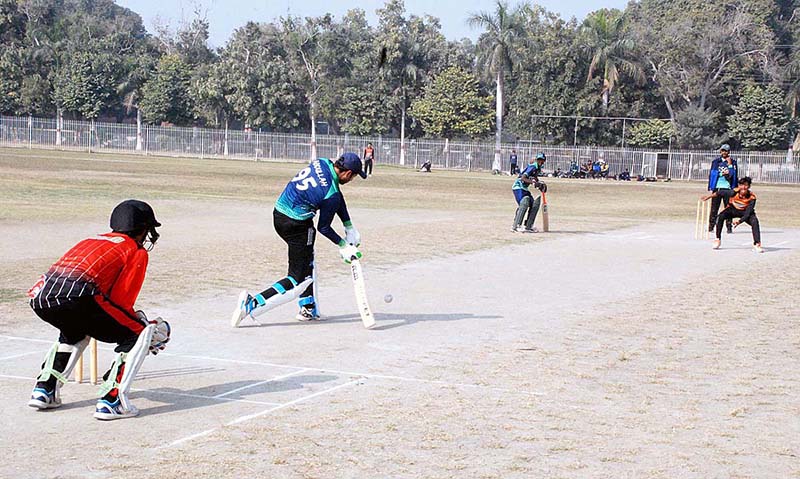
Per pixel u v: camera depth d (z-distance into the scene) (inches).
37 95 3344.0
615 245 748.6
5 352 327.9
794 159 2755.9
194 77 3302.2
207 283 492.1
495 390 285.6
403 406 265.4
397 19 3378.4
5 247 626.2
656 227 952.9
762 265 633.0
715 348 357.4
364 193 1486.2
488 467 213.2
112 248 251.9
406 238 757.9
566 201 1517.0
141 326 254.4
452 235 791.7
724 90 3139.8
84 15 3922.2
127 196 1140.5
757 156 2790.4
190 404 266.1
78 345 258.8
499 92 2842.0
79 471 206.7
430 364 321.7
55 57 3427.7
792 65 3061.0
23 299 431.2
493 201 1382.9
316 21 3144.7
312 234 389.1
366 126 3181.6
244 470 208.5
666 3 3887.8
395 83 3206.2
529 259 638.5
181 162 2522.1
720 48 3058.6
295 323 397.1
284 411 259.1
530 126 3093.0
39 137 3154.5
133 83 3356.3
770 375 313.9
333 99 3132.4
